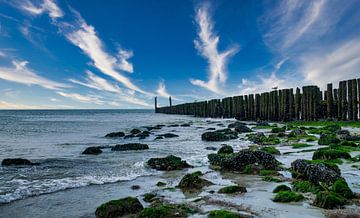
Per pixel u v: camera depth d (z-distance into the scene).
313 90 36.06
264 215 6.36
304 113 37.28
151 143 23.30
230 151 16.08
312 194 7.89
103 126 45.34
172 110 115.19
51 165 13.70
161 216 6.42
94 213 7.22
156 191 8.91
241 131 30.55
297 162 10.34
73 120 66.38
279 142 20.28
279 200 7.41
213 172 11.76
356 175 9.80
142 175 11.49
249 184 9.50
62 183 10.17
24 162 13.93
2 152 18.36
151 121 61.56
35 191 9.18
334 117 34.00
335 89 34.84
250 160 11.76
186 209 6.79
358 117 30.41
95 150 17.73
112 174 11.69
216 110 65.75
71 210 7.46
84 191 9.23
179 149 19.22
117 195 8.73
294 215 6.32
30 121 60.50
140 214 6.52
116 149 18.95
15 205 7.88
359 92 30.14
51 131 35.66
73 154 17.41
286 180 9.77
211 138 24.69
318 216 6.21
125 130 37.78
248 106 50.06
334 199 6.77
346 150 14.67
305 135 22.86
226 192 8.37
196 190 8.79
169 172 12.05
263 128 33.59
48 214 7.20
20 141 24.92
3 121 60.16
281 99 41.19
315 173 8.99
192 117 81.25
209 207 7.04
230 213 6.25
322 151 13.00
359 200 7.14
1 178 10.96
